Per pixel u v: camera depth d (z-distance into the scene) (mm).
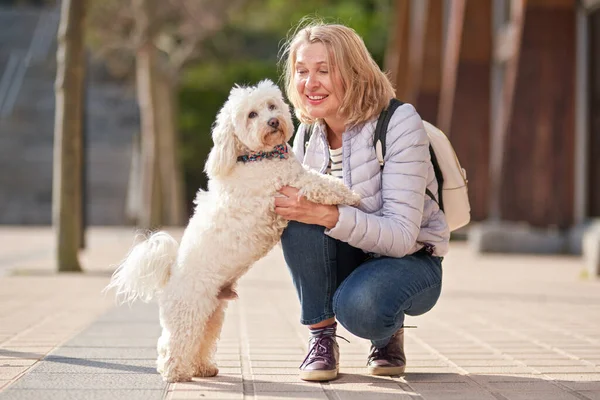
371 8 39250
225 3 28156
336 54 4957
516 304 9016
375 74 5035
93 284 10797
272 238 4906
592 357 5832
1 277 11711
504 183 16781
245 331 7020
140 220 27391
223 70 37938
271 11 35062
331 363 4969
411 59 27438
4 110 32094
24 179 29812
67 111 12258
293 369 5340
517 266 14258
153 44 26016
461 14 20359
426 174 4906
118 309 8297
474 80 20266
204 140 37969
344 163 5055
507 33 19047
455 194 5176
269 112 4844
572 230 16734
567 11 16219
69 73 12219
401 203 4812
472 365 5523
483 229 17109
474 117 20219
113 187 30594
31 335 6629
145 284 4930
